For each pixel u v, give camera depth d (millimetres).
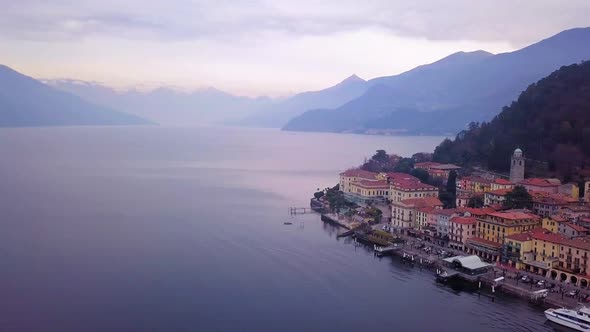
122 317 168375
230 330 161000
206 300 183625
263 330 161500
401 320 172500
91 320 165750
